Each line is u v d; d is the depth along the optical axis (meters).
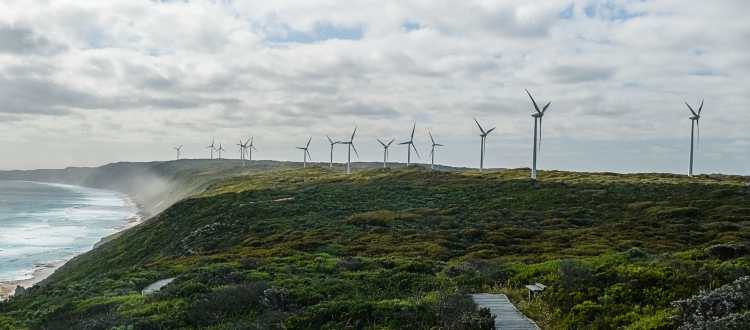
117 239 66.56
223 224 53.47
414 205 58.56
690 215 45.84
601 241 35.53
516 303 16.23
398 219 47.75
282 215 54.09
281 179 108.00
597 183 67.69
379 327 13.84
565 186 65.25
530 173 90.19
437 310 14.41
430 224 45.47
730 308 11.82
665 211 47.19
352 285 18.94
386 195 66.88
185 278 21.66
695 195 54.81
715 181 72.94
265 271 23.53
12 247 79.19
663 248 32.62
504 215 49.97
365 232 41.31
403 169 98.75
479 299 16.64
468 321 13.42
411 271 21.80
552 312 14.91
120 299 19.22
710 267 15.83
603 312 13.89
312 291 17.81
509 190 64.69
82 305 19.05
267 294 16.91
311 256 30.02
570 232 40.06
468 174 90.06
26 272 60.03
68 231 102.44
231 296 16.70
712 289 14.18
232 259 32.16
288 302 16.84
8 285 52.22
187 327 14.98
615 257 20.33
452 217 48.69
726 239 35.03
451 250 34.28
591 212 49.62
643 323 12.44
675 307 13.15
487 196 61.91
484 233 39.97
